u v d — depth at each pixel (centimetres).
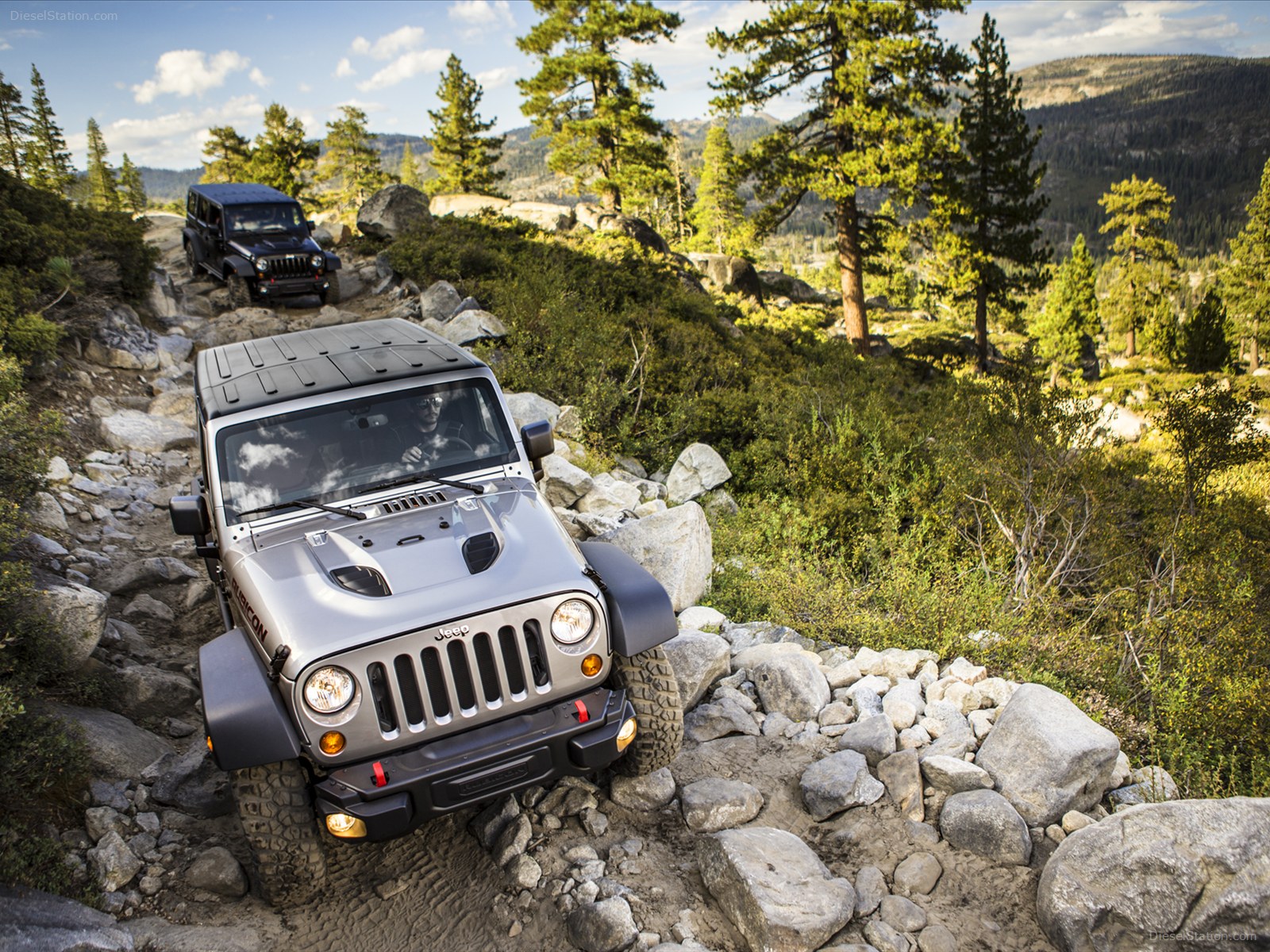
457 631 360
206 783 457
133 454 997
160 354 1289
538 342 1334
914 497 1002
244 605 403
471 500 445
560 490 872
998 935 346
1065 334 6969
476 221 2455
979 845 387
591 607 387
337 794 343
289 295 1720
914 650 586
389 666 352
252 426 455
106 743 471
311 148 6756
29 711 466
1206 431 841
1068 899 335
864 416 1222
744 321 2769
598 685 403
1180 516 828
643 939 347
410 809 351
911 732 462
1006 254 3791
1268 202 7069
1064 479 884
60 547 735
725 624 643
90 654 551
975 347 4041
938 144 2898
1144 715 578
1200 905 315
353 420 467
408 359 507
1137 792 425
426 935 366
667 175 4659
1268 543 826
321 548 409
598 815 421
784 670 511
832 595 679
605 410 1178
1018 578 803
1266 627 675
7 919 331
